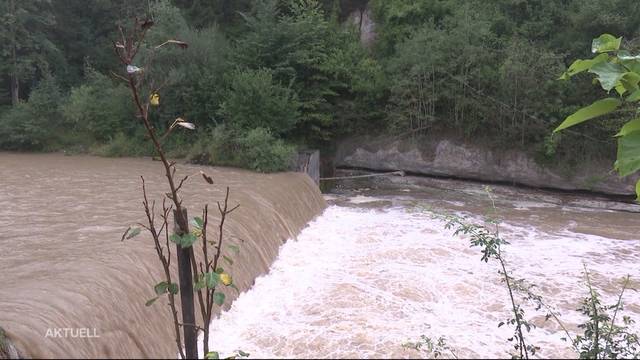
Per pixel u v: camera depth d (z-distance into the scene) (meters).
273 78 19.88
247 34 22.03
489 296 8.59
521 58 17.08
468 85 17.77
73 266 6.54
